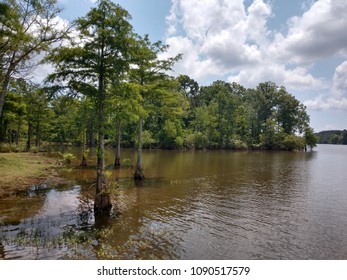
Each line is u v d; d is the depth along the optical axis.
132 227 9.87
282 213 12.55
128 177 20.36
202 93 93.00
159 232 9.49
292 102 83.62
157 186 17.45
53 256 7.25
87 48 10.79
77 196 13.99
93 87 11.23
